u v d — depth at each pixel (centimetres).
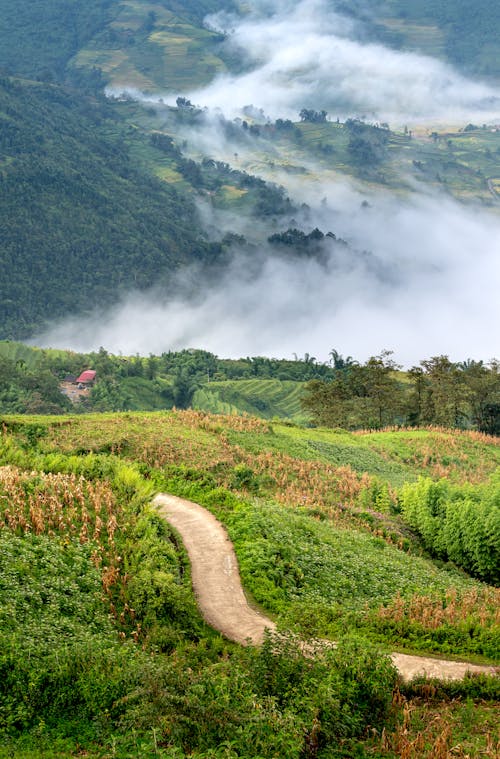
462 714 2256
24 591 2538
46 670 2048
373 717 2205
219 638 2608
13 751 1795
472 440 10112
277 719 1950
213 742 1898
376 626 2978
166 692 1989
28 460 4462
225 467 5672
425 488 5481
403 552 4800
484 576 4822
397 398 12475
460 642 2909
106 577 2814
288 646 2273
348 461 7619
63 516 3328
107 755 1798
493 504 4891
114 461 4791
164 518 3916
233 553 3541
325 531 4406
